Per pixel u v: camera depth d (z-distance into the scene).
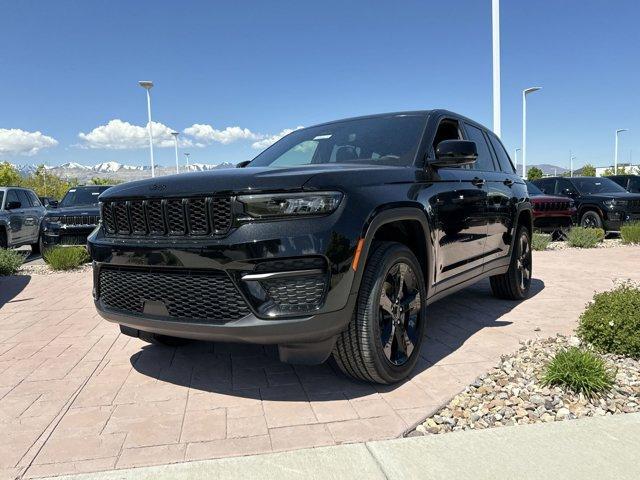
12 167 45.72
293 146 4.37
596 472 2.17
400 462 2.27
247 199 2.65
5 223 11.11
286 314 2.62
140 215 2.99
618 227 12.40
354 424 2.67
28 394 3.16
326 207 2.70
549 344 3.92
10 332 4.67
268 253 2.59
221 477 2.19
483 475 2.16
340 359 3.05
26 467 2.32
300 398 3.01
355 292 2.77
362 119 4.37
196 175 2.95
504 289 5.41
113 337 4.43
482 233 4.38
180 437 2.57
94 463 2.34
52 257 9.10
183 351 3.94
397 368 3.11
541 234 10.89
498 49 12.55
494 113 12.71
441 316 4.89
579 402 2.91
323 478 2.16
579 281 6.71
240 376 3.38
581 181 13.67
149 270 2.94
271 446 2.46
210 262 2.67
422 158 3.69
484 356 3.69
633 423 2.59
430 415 2.77
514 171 5.67
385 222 2.96
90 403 3.01
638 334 3.56
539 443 2.41
